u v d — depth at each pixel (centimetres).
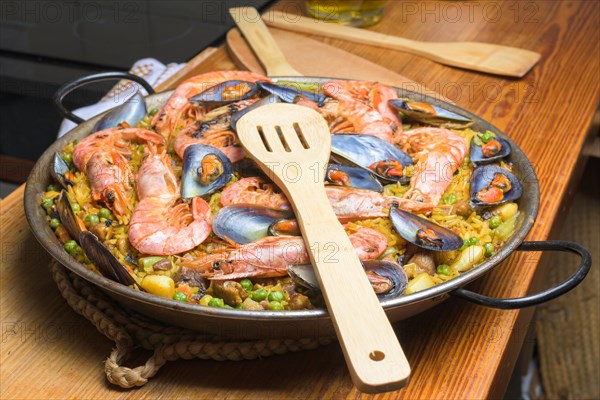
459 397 88
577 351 144
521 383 145
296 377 90
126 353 90
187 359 90
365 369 79
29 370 90
